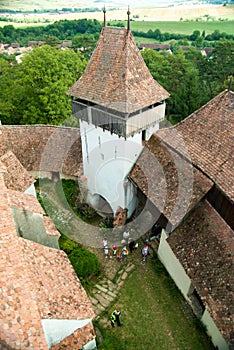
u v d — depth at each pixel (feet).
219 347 45.62
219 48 140.97
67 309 37.37
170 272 57.21
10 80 114.83
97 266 58.13
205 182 51.42
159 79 132.36
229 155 50.90
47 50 100.94
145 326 50.19
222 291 44.75
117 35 55.93
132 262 60.75
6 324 28.66
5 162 61.62
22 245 40.32
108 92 56.18
